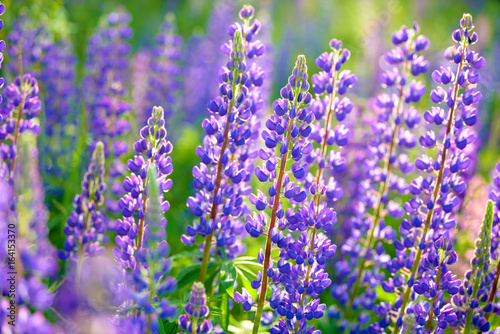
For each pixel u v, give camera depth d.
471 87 1.90
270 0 4.97
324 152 1.94
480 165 2.90
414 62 2.01
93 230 1.85
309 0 5.66
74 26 3.24
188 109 3.50
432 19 6.04
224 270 1.89
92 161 1.84
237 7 4.83
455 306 1.88
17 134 1.87
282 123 1.82
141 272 1.75
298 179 1.89
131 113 2.78
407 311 1.89
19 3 2.56
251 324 1.96
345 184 2.36
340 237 2.30
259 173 1.83
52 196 2.31
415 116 2.03
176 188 2.62
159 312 1.72
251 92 1.93
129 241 1.83
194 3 5.83
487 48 4.34
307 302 1.87
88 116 2.58
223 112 1.86
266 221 1.85
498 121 3.16
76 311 1.66
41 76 2.40
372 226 2.08
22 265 1.64
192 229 1.89
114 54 2.60
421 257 1.92
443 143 1.90
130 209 1.82
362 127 2.44
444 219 1.92
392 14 4.04
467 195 2.16
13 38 2.29
